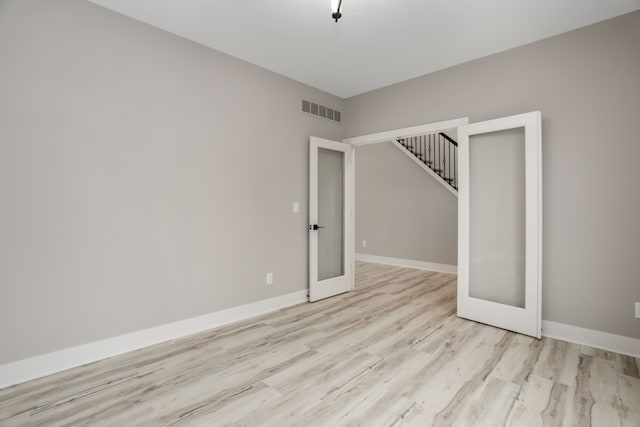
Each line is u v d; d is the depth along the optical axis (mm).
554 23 2701
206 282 3113
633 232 2553
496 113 3221
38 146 2217
